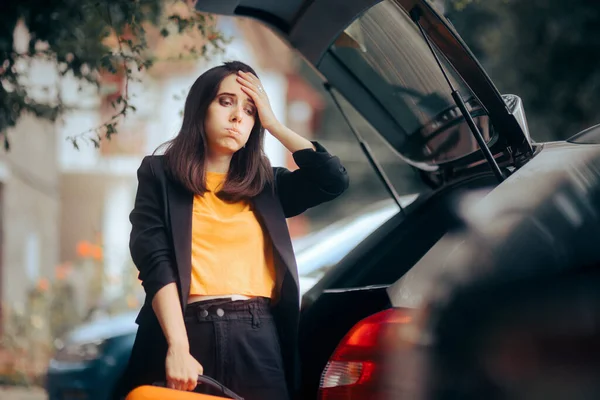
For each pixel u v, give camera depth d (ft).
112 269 39.81
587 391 8.96
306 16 13.52
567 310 9.18
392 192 13.56
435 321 9.71
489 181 12.19
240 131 11.10
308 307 11.68
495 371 9.30
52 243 60.49
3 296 46.91
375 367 10.00
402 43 12.70
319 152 11.45
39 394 32.40
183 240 10.84
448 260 9.91
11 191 48.29
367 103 13.93
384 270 12.59
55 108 20.75
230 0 13.88
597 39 49.88
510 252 9.59
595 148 10.41
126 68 18.08
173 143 11.27
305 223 90.33
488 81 11.23
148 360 11.08
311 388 11.24
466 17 52.24
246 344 10.77
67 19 19.53
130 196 82.69
